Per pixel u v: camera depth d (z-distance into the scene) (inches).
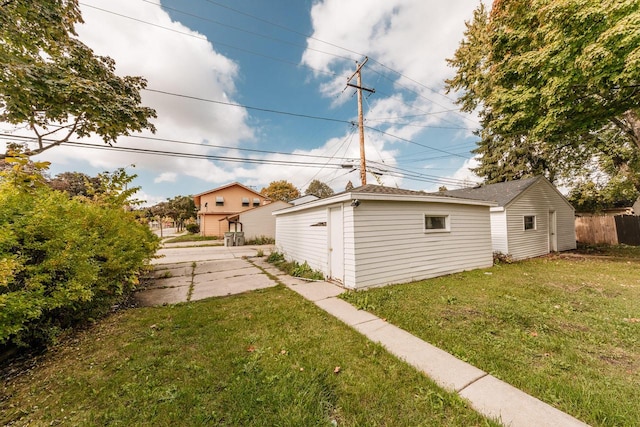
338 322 144.4
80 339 127.0
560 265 316.2
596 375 88.7
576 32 236.2
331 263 255.4
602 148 485.1
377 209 228.8
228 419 70.7
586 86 262.4
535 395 80.1
